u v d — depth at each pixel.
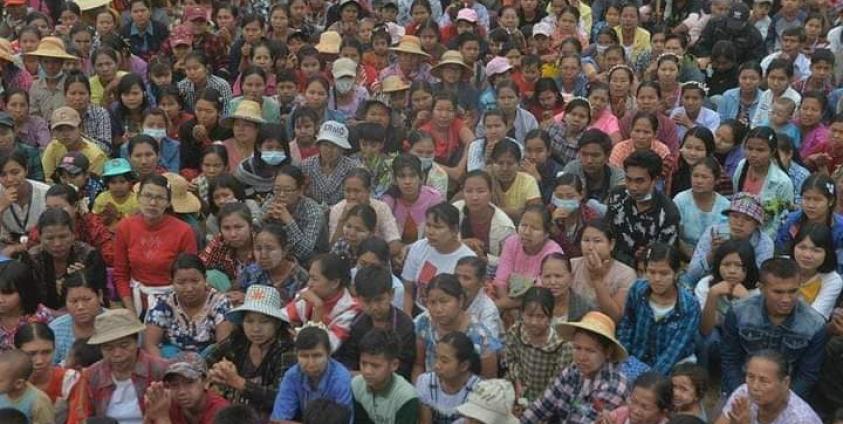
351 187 8.49
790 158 9.34
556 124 10.49
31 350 6.27
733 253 7.17
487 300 7.13
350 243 8.16
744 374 6.82
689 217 8.45
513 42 13.38
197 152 10.45
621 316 7.26
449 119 10.52
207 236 8.73
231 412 5.63
